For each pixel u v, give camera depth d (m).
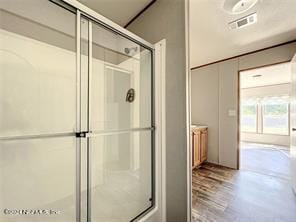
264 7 1.69
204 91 3.64
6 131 1.40
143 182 1.71
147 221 1.52
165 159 1.60
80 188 1.42
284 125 5.86
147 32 1.82
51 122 1.62
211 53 2.99
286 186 2.38
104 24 1.35
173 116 1.54
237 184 2.46
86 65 1.43
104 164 1.84
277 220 1.64
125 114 1.77
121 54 1.70
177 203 1.50
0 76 1.37
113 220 1.55
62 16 1.32
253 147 5.45
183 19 1.45
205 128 3.48
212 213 1.75
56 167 1.62
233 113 3.18
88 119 1.46
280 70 3.98
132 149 1.78
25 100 1.50
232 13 1.79
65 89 1.57
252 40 2.49
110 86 1.71
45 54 1.58
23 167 1.49
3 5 1.27
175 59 1.51
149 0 1.72
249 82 5.71
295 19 1.91
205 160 3.50
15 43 1.42
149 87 1.67
